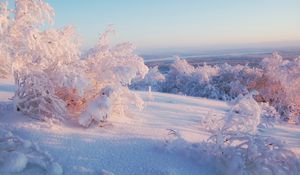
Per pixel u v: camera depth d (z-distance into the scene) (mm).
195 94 24297
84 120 3789
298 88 15938
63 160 2926
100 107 3809
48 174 2672
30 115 3816
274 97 17656
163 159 3156
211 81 24656
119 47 4520
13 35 3920
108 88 4059
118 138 3568
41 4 4082
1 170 2627
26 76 3846
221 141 3295
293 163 3039
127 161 3039
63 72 3848
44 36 4176
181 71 26594
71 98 4246
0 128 3283
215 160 3186
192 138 4004
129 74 4098
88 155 3070
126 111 4758
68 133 3518
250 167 3004
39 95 3910
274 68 18734
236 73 23641
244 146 3902
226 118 3613
